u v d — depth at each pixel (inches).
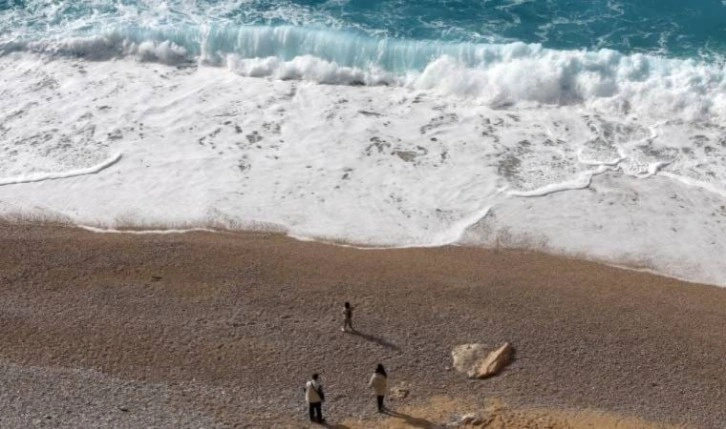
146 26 1893.5
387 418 1003.9
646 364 1106.7
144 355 1092.5
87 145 1578.5
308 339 1134.4
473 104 1702.8
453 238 1375.5
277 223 1400.1
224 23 1930.4
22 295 1200.2
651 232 1391.5
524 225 1403.8
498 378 1077.8
